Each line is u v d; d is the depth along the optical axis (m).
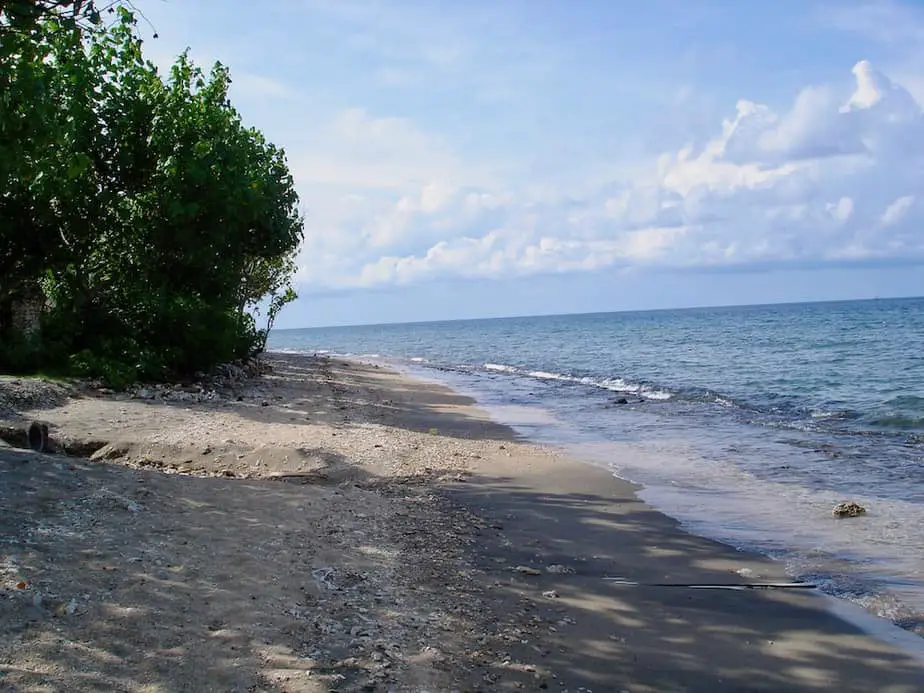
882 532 8.90
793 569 7.55
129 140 20.64
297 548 7.10
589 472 12.59
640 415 21.00
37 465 8.62
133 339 21.11
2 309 21.28
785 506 10.26
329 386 27.27
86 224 19.97
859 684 5.14
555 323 184.25
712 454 14.50
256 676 4.54
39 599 5.06
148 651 4.66
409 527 8.62
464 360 55.19
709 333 80.06
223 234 21.62
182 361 22.17
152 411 16.17
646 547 8.31
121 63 20.66
